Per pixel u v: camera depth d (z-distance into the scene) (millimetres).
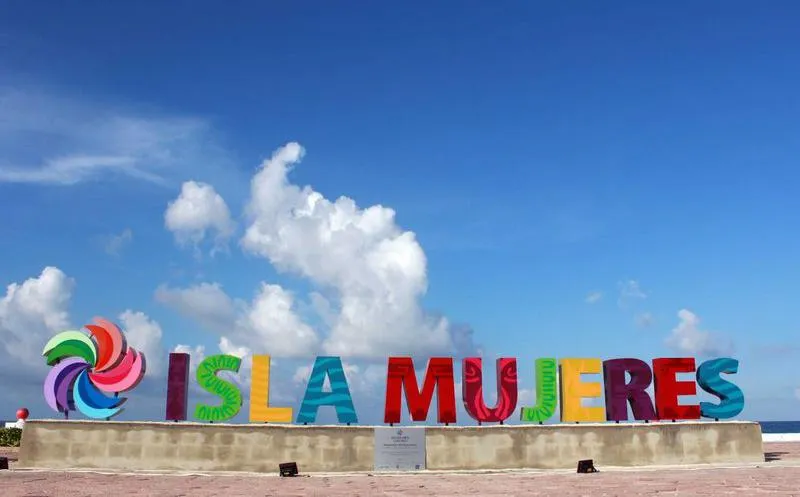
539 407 35281
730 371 36406
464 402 35281
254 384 34219
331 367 34875
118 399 33812
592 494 22891
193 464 33094
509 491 24219
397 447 33750
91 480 28203
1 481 27297
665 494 22516
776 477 28125
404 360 35062
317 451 33406
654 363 36625
